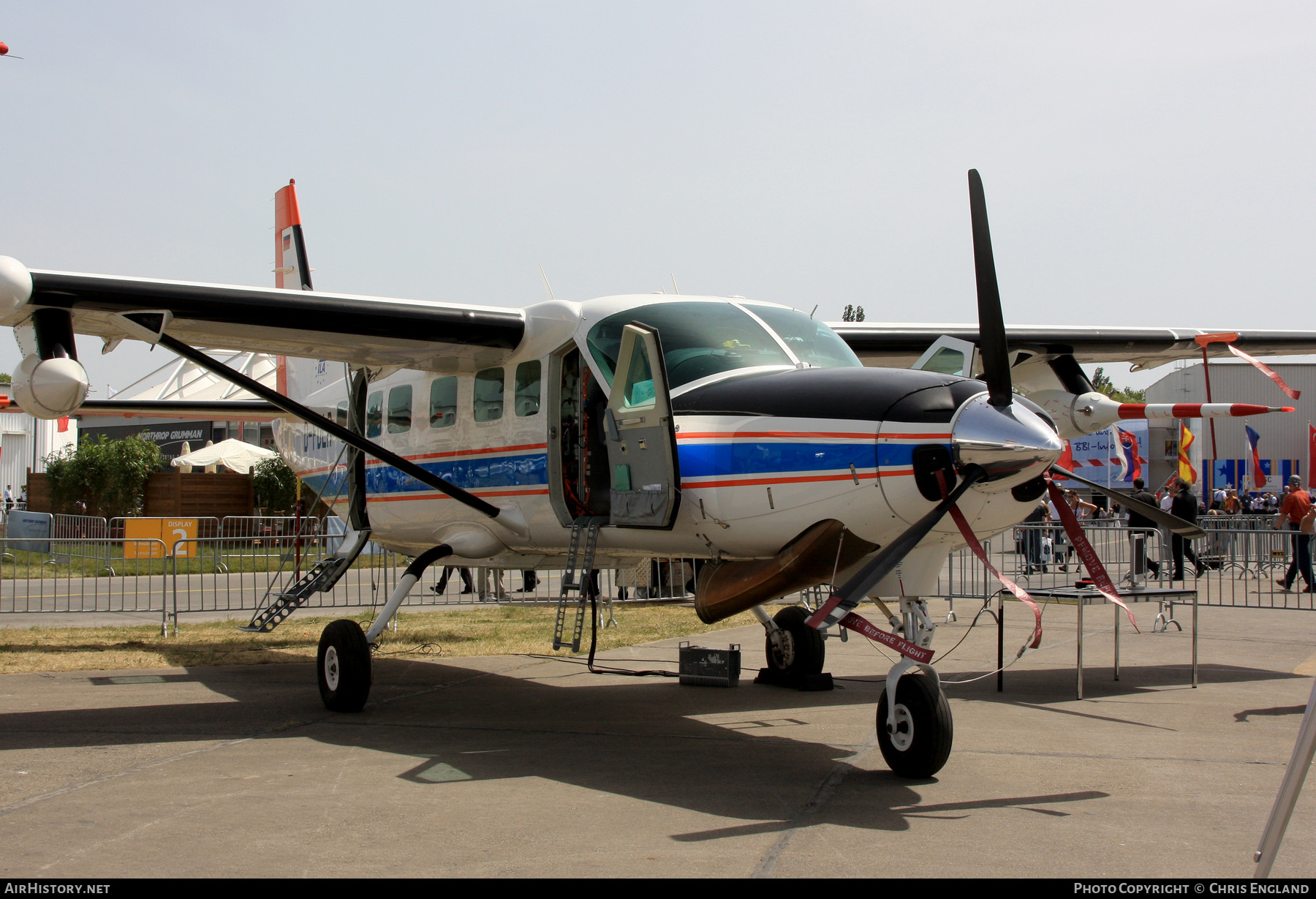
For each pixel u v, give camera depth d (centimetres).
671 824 412
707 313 626
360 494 898
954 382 494
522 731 602
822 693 743
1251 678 791
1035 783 478
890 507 485
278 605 828
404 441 822
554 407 677
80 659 905
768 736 589
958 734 591
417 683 785
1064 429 867
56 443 3881
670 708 680
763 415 534
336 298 641
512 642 1025
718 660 764
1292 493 1540
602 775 495
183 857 368
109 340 680
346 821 414
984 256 478
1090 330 894
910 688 486
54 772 496
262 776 491
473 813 426
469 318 673
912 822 414
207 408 1022
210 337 688
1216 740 575
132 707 681
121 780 481
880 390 502
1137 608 1325
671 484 552
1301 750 288
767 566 555
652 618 1225
